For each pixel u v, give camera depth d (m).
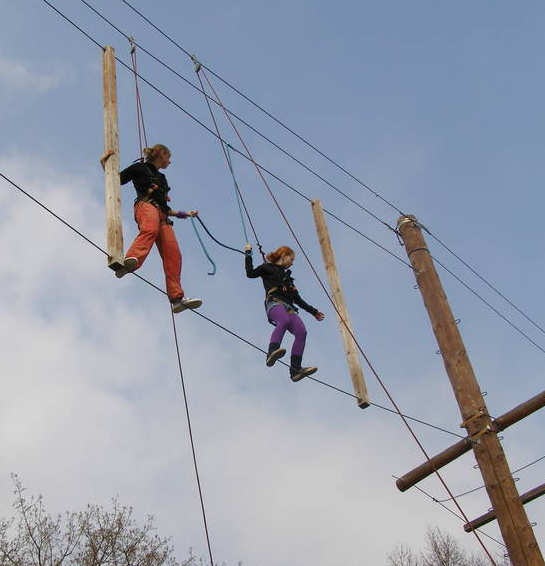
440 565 25.16
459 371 8.02
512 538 7.04
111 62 6.59
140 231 6.17
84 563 17.31
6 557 16.59
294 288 7.63
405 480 7.89
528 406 7.62
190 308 6.43
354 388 7.82
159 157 6.77
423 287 8.77
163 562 18.16
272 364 7.26
